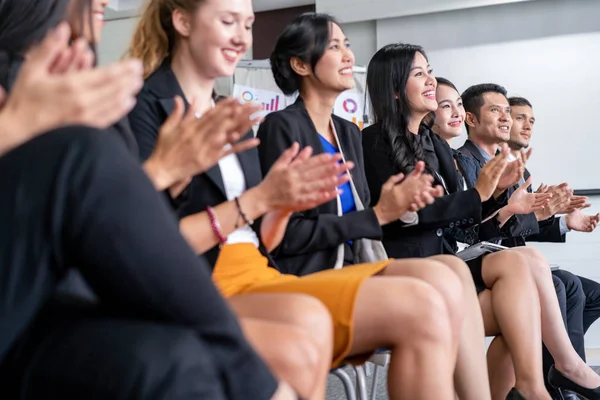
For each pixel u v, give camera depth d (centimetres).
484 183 187
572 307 255
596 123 467
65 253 60
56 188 58
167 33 139
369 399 244
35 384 61
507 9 488
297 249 150
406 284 113
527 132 349
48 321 67
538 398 154
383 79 212
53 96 63
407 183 150
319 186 114
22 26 80
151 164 97
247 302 105
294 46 174
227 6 134
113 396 58
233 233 130
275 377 68
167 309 62
